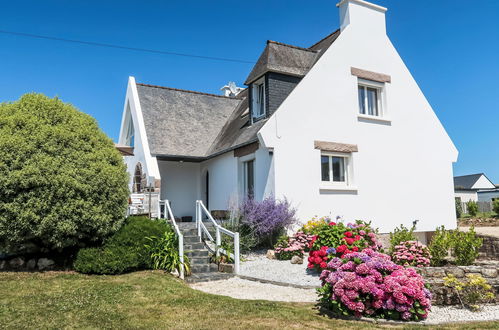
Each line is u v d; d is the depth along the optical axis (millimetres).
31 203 9164
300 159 14039
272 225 12773
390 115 16453
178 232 10984
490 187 59906
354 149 15289
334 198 14609
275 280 9625
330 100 14992
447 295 7535
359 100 16156
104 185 10156
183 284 9305
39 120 10047
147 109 19406
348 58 15672
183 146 18016
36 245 10367
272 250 12547
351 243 10312
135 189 18609
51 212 9344
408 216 16297
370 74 16109
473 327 6066
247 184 15812
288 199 13609
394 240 10906
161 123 18906
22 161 9336
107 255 10078
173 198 19031
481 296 7379
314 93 14664
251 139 14297
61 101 10938
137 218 11820
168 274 10305
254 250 13641
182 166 19484
